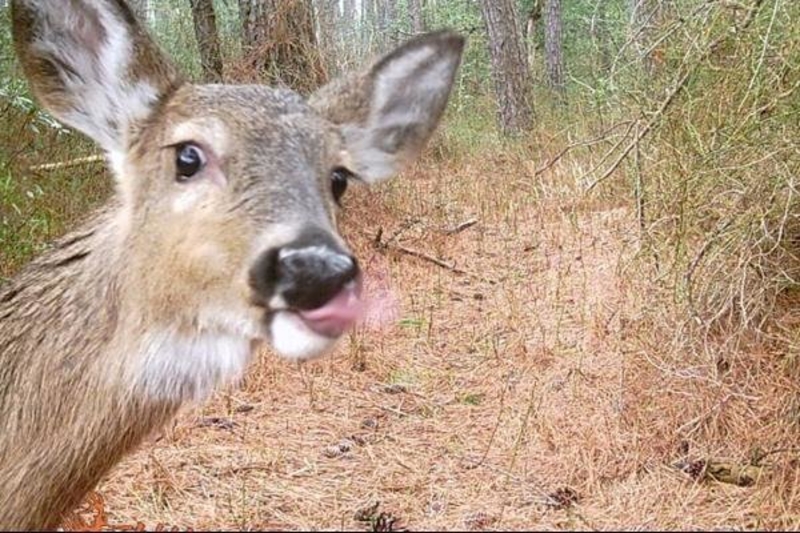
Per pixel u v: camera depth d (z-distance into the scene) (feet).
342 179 3.50
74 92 3.58
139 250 3.27
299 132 3.37
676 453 5.08
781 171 5.71
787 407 5.16
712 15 6.18
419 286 8.06
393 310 7.41
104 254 3.37
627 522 4.55
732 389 5.40
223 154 3.26
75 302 3.39
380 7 28.07
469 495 4.87
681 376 5.39
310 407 5.84
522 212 10.37
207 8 10.52
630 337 6.19
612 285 7.46
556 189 10.46
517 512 4.70
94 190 7.25
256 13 10.14
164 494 4.79
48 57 3.59
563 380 6.03
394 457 5.26
